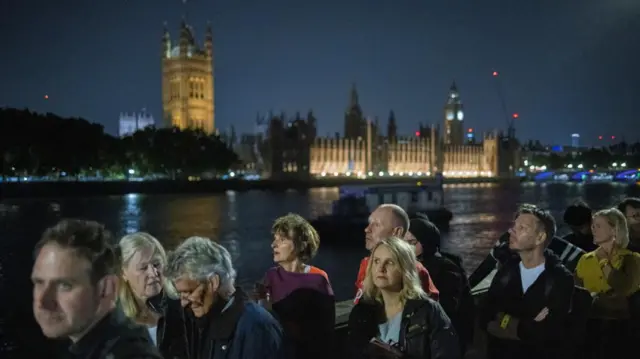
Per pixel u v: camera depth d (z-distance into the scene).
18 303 26.08
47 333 2.47
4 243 48.28
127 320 2.69
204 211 86.62
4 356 17.41
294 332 5.40
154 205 97.25
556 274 5.23
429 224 5.76
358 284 5.91
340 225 48.16
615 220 6.34
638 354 6.29
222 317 3.97
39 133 100.81
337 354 6.70
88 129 109.12
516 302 5.32
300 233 5.81
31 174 107.50
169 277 4.01
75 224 2.58
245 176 185.12
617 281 6.26
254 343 3.89
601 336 6.45
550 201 114.25
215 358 3.87
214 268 3.95
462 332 5.51
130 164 130.38
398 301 4.46
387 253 4.38
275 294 5.64
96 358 2.46
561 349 5.25
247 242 54.59
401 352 4.17
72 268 2.45
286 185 167.88
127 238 4.58
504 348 5.40
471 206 102.56
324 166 198.38
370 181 186.12
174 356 4.35
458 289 5.53
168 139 133.25
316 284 5.60
